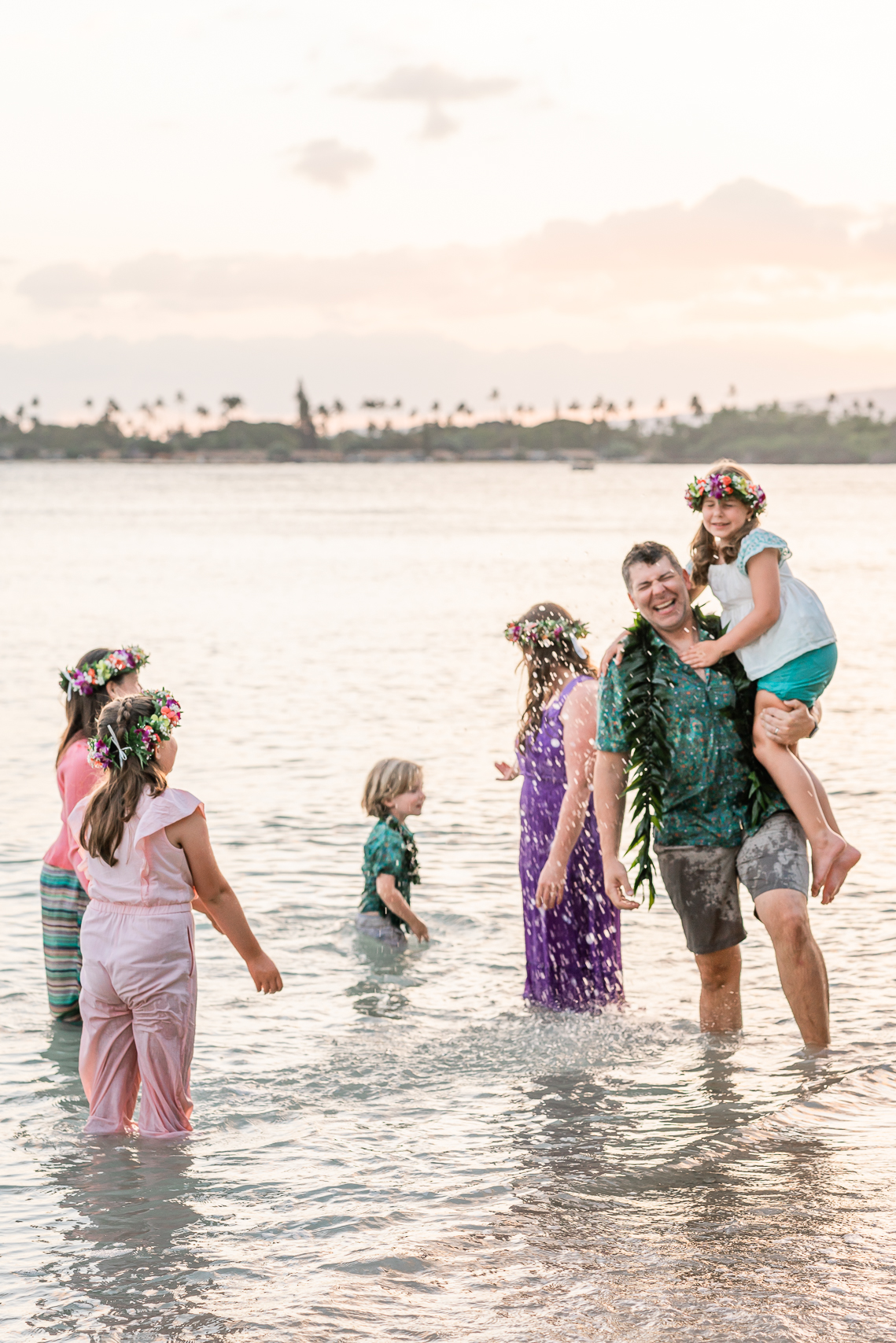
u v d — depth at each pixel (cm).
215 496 13200
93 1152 456
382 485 18275
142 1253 364
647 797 566
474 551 4919
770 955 693
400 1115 486
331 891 827
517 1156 437
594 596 3044
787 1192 389
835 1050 541
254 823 1001
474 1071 536
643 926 764
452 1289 333
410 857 748
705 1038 571
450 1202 396
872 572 3775
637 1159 427
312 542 5566
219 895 500
